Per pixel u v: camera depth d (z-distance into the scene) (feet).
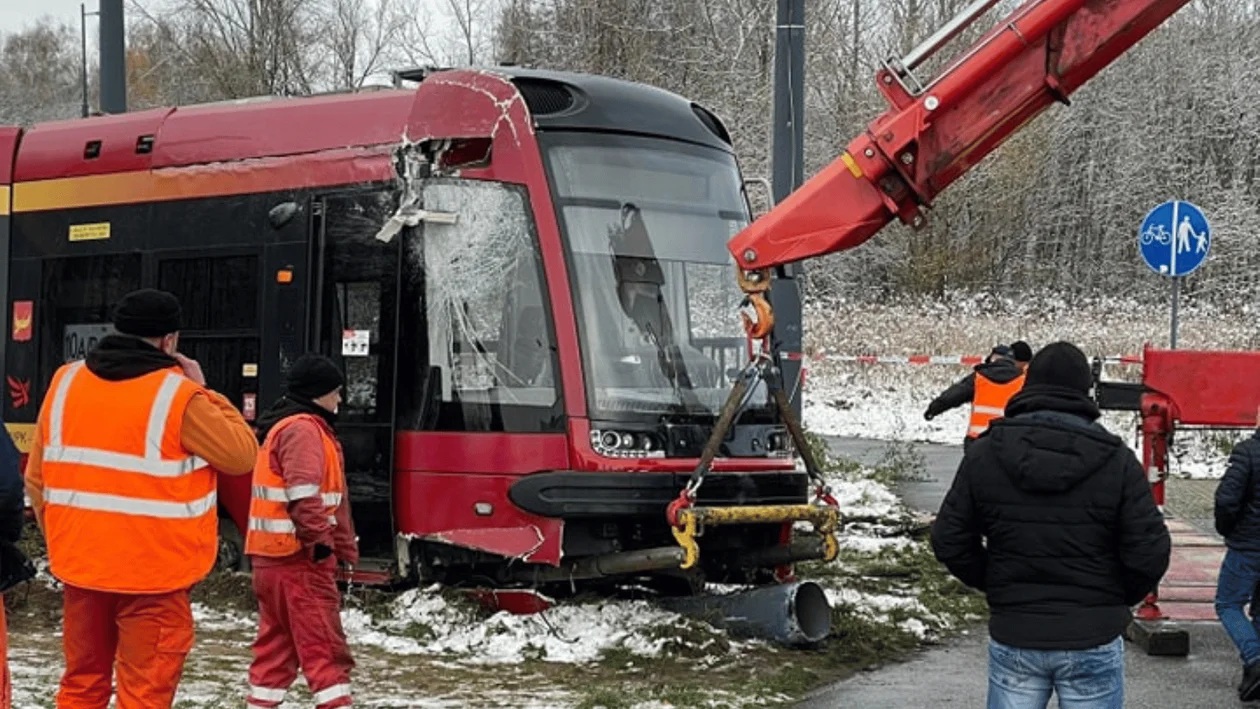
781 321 45.88
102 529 19.98
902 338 100.22
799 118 46.26
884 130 28.48
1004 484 18.02
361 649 30.60
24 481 19.95
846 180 29.04
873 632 32.45
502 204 32.86
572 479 31.30
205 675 27.58
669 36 109.19
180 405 20.06
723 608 31.96
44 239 41.29
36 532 41.52
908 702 26.81
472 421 32.60
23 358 41.50
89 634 20.57
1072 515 17.71
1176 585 37.01
